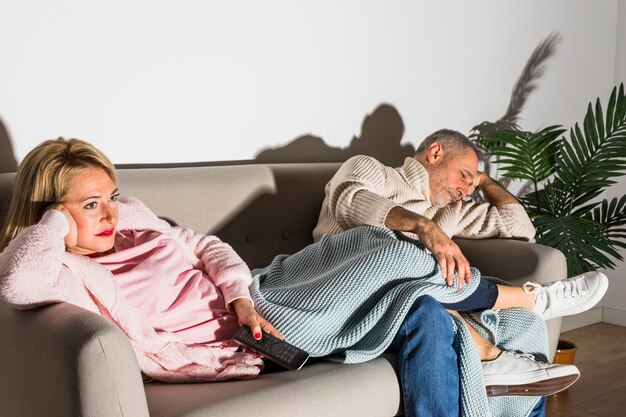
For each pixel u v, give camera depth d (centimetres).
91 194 157
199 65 230
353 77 271
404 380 162
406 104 289
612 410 245
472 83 312
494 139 294
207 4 230
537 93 340
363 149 278
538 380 176
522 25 329
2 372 146
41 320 132
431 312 165
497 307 197
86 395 121
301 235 232
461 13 304
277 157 253
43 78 202
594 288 208
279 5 247
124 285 159
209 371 153
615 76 379
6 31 195
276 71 249
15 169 200
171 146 228
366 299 175
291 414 138
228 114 239
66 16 204
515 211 245
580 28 356
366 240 188
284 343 157
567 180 295
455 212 239
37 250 139
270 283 196
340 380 150
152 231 177
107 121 214
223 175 218
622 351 314
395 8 280
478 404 165
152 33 220
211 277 178
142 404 126
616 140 295
